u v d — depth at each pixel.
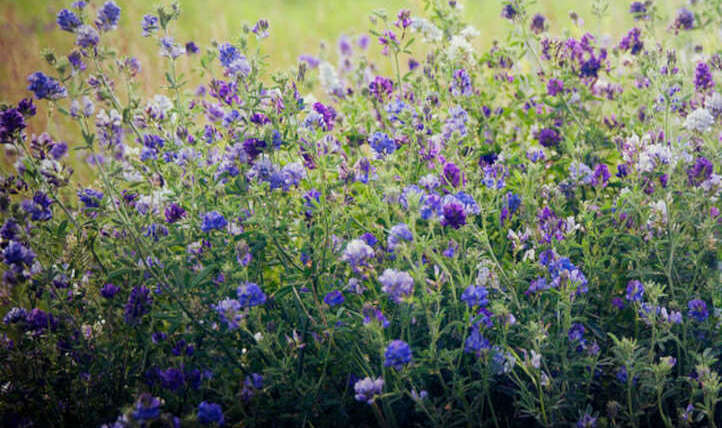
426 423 2.77
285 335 2.86
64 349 3.06
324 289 2.96
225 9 9.97
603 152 4.41
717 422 2.86
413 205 2.52
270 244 3.13
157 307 3.12
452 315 2.89
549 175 4.18
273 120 3.17
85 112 3.21
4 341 3.13
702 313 2.86
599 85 4.64
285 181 2.98
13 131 3.00
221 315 2.70
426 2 4.39
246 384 2.72
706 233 3.03
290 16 9.91
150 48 7.08
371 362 2.90
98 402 3.01
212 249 3.09
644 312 2.73
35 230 3.26
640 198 3.11
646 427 2.87
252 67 3.34
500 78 4.64
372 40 7.66
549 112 4.48
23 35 7.48
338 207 3.05
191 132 3.80
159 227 3.24
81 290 3.26
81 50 3.30
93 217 3.39
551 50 4.25
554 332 2.99
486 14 7.94
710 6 4.55
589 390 2.99
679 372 2.87
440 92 4.28
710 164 3.04
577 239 3.44
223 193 3.08
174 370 2.79
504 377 2.95
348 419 2.91
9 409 3.02
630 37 4.47
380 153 3.28
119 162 3.24
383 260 3.00
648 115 4.32
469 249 2.96
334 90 4.57
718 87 4.08
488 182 3.30
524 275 2.90
